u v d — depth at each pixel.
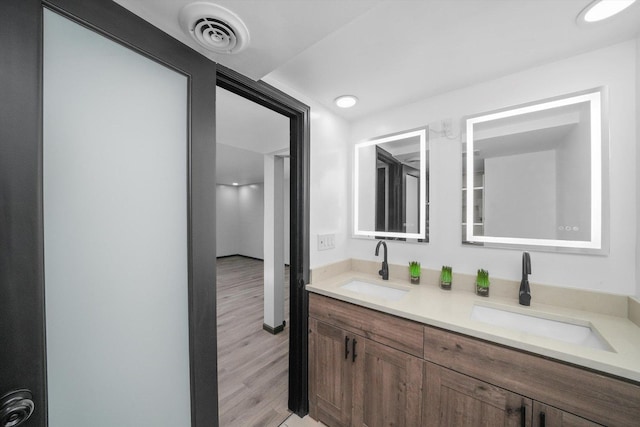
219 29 0.85
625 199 1.11
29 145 0.55
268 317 2.71
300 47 0.96
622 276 1.12
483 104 1.46
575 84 1.22
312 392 1.53
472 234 1.50
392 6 0.91
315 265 1.70
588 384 0.80
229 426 1.47
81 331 0.66
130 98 0.76
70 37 0.64
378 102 1.73
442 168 1.60
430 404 1.09
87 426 0.68
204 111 0.94
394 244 1.81
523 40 1.11
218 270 5.83
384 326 1.23
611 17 0.96
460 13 0.95
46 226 0.60
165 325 0.84
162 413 0.83
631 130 1.10
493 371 0.95
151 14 0.79
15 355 0.53
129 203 0.75
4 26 0.52
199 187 0.92
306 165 1.61
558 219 1.26
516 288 1.34
